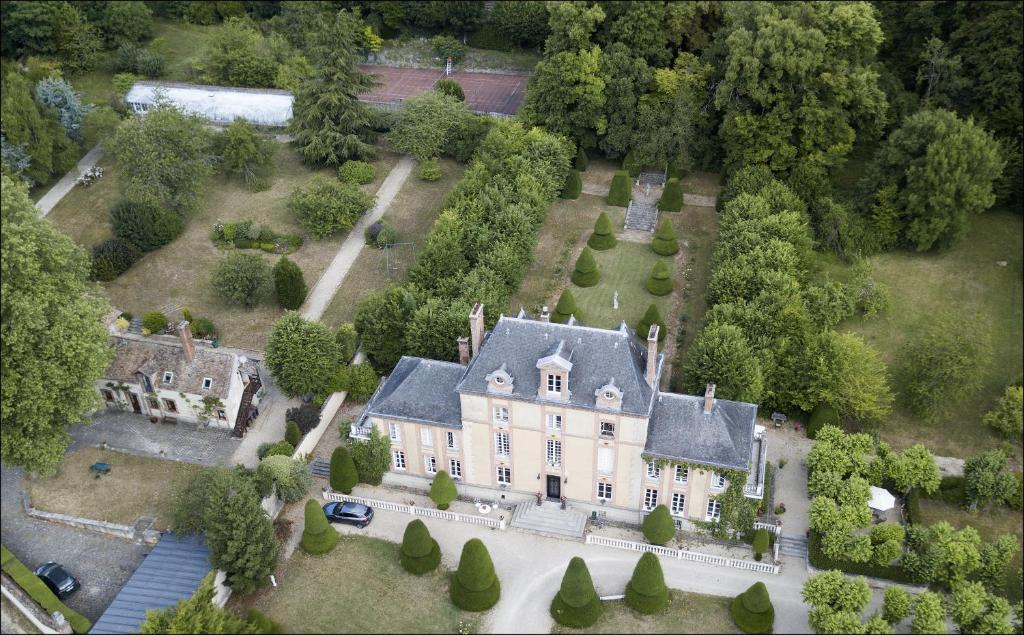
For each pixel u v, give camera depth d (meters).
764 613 82.75
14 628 82.31
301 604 86.31
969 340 107.12
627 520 96.19
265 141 152.50
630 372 89.94
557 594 85.62
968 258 135.12
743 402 96.12
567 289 129.12
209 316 123.38
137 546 91.19
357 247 137.75
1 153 134.75
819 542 90.88
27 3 169.75
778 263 119.56
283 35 185.38
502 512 97.12
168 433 105.69
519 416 92.06
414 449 98.94
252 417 107.06
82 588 86.69
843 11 136.12
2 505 95.69
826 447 97.88
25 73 159.00
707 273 134.75
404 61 194.38
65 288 98.94
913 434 108.94
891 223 135.12
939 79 145.00
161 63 175.75
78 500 95.62
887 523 90.94
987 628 80.75
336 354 108.38
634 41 153.25
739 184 139.25
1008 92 136.50
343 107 151.38
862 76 136.25
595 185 156.88
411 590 87.88
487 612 85.75
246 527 84.56
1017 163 137.12
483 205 132.38
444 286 117.44
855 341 105.69
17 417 90.56
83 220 138.75
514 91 183.12
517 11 192.38
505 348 93.06
